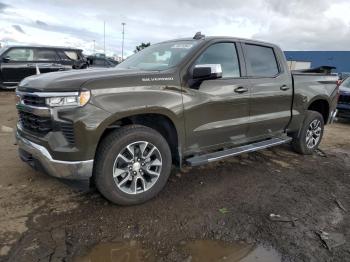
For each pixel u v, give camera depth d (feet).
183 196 12.19
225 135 13.73
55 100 9.77
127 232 9.62
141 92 10.77
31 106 10.43
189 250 8.93
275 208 11.59
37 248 8.64
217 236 9.64
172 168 15.07
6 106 30.14
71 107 9.71
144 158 11.21
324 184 14.21
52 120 9.93
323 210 11.63
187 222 10.33
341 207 11.95
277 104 15.87
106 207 11.03
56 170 10.12
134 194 11.09
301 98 17.12
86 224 9.92
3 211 10.46
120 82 10.46
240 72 14.17
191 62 12.27
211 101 12.71
